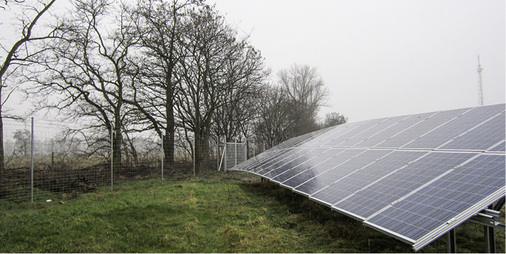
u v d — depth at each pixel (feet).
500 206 13.60
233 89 63.57
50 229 20.49
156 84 55.01
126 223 21.91
